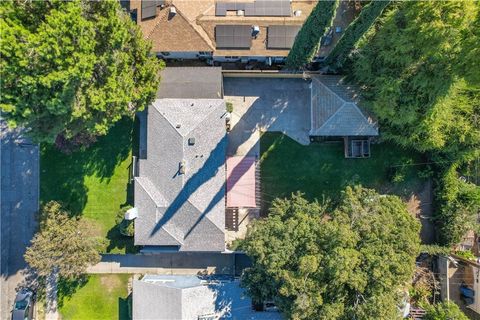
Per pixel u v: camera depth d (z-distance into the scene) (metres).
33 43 21.86
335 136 32.69
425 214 33.16
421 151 31.64
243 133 33.44
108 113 26.86
